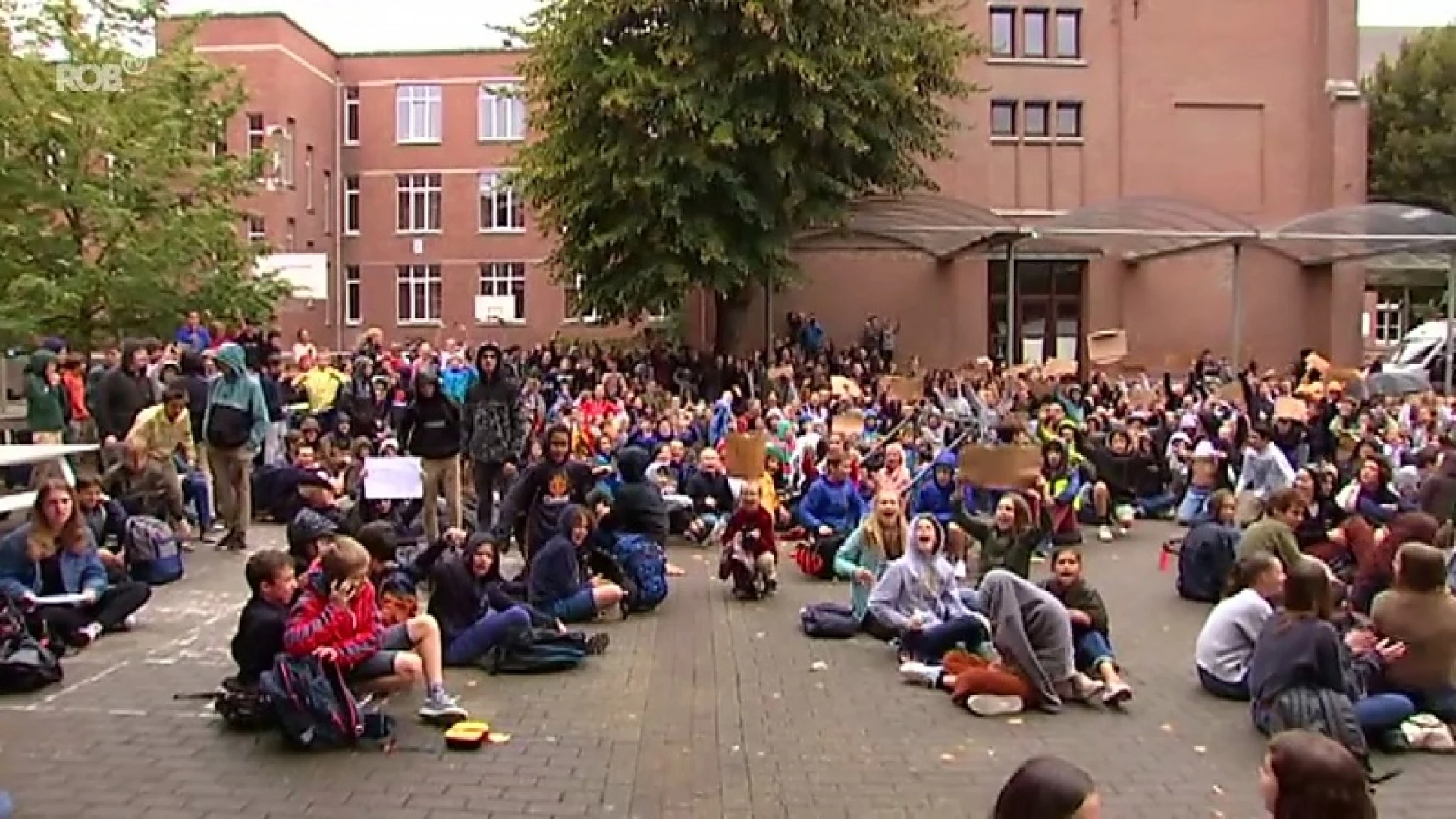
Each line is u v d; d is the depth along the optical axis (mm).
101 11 24047
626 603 11516
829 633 10656
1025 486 14406
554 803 6531
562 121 29391
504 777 6918
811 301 36062
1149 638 10898
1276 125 38062
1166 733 7977
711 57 28266
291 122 49500
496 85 51094
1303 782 3260
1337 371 27453
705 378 29297
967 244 32781
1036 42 37375
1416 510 13258
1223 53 37875
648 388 25641
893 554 11031
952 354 36281
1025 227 30359
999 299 37094
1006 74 37000
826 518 14039
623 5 28219
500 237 54188
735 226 29172
